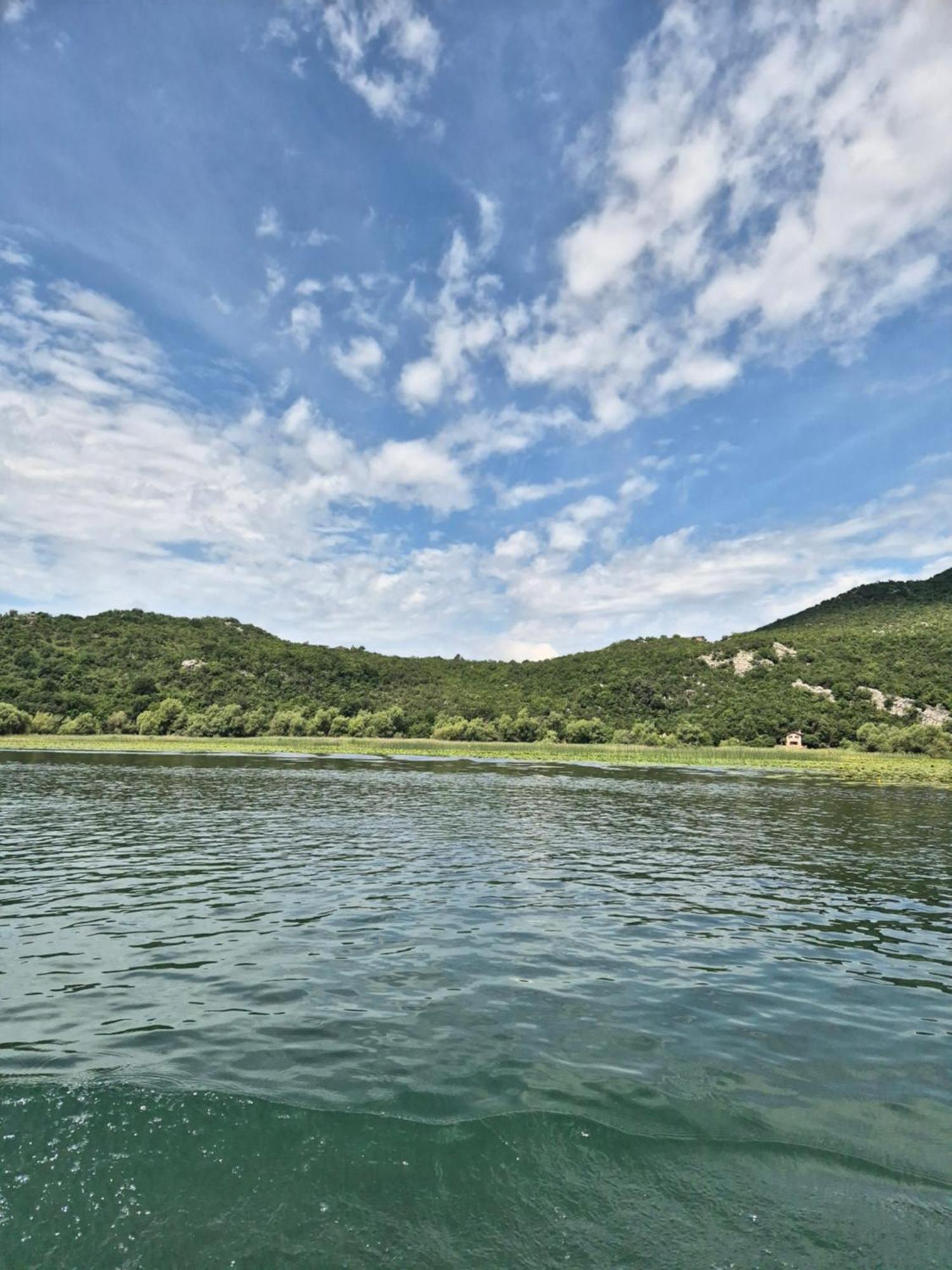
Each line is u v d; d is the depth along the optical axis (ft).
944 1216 20.83
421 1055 30.48
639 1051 31.55
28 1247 19.06
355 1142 23.81
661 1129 25.03
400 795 147.43
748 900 62.64
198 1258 18.80
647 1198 21.42
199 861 74.79
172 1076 27.96
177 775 175.63
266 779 175.73
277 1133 24.21
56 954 44.19
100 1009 35.14
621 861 80.02
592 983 40.55
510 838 94.94
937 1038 33.94
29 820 101.19
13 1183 21.43
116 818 104.99
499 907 57.98
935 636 499.10
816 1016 36.37
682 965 44.50
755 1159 23.44
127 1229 19.77
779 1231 20.11
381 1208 20.79
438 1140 24.02
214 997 37.04
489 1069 29.32
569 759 298.76
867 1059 31.30
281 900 58.80
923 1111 26.84
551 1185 21.91
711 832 103.91
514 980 40.52
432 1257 18.97
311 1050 30.78
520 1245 19.42
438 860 78.33
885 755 320.70
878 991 40.47
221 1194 21.24
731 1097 27.50
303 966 42.37
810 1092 28.17
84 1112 25.16
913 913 59.00
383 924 52.11
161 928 50.11
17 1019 33.63
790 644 517.96
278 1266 18.56
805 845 93.04
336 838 91.56
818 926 54.39
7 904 56.24
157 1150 23.15
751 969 44.01
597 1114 25.84
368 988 38.75
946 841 96.89
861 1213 20.94
